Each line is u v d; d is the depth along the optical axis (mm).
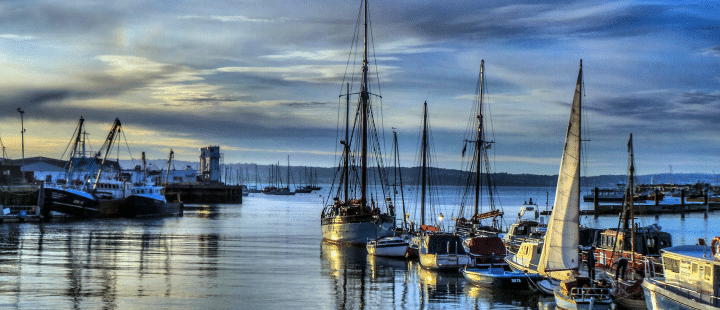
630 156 56156
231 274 55562
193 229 107375
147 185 169875
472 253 61562
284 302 44344
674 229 128125
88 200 132125
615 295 41062
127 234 94250
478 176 95938
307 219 142875
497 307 43844
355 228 80812
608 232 55000
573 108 42812
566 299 40688
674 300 34781
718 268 33281
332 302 44719
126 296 44781
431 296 47312
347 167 96688
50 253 67875
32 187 129250
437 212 187500
